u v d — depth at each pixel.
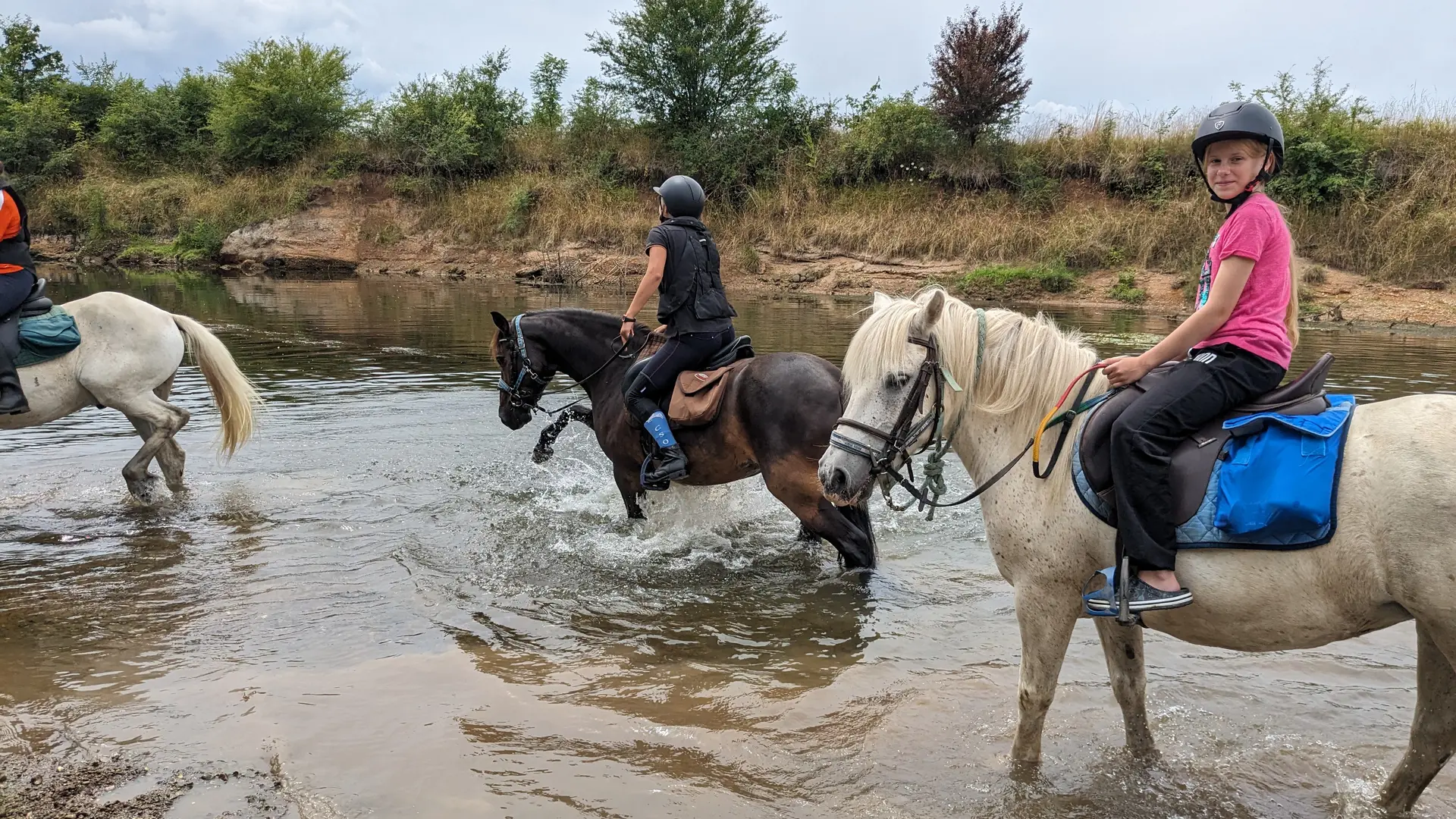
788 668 4.20
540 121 32.44
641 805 3.12
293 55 31.69
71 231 32.25
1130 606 2.73
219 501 6.59
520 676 4.10
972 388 3.14
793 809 3.11
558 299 20.64
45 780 3.23
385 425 8.91
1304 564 2.56
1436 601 2.40
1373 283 17.42
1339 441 2.56
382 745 3.48
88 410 9.52
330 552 5.63
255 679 4.02
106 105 37.25
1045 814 3.07
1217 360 2.73
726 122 27.86
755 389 5.24
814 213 25.09
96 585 5.10
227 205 30.12
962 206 23.45
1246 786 3.22
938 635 4.54
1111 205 22.31
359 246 28.45
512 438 8.52
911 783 3.25
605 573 5.40
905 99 25.69
